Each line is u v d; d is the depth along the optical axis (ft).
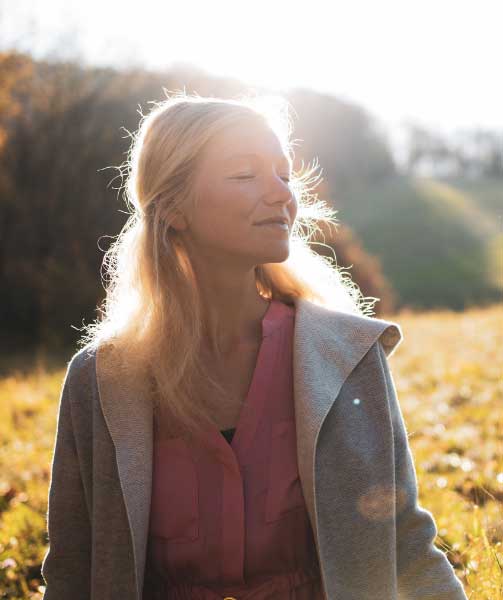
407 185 235.61
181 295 5.93
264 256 5.68
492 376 26.78
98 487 5.86
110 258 6.62
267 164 5.66
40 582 11.24
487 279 137.39
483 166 272.31
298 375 5.68
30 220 71.77
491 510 11.42
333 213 6.95
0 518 14.64
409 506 5.83
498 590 7.67
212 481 5.73
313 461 5.46
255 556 5.65
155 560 5.85
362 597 5.46
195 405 5.70
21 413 27.48
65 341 65.16
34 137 73.82
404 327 50.21
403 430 5.96
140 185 6.02
